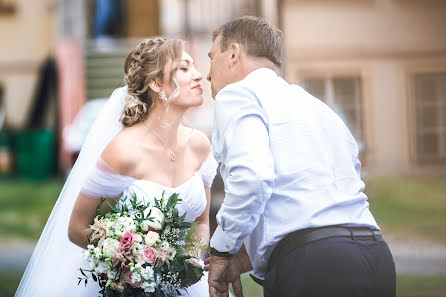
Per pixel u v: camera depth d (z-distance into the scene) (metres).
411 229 15.96
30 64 29.06
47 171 26.08
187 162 6.36
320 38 27.55
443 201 20.19
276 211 5.09
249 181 4.90
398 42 27.72
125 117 6.11
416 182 24.83
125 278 5.62
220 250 5.26
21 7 28.98
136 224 5.68
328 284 4.89
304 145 5.14
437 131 27.69
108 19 27.41
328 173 5.14
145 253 5.60
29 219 17.64
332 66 27.62
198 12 27.09
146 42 6.07
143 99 6.14
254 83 5.30
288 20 27.42
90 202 6.00
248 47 5.50
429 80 27.78
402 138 27.70
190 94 6.04
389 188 23.05
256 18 5.61
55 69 27.84
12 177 26.27
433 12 27.67
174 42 6.04
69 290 6.30
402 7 27.66
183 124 6.52
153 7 28.03
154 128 6.12
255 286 10.80
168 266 5.68
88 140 6.25
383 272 5.02
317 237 4.96
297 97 5.34
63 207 6.25
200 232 6.70
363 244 5.00
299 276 4.94
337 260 4.90
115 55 26.08
